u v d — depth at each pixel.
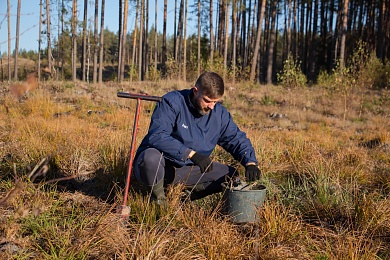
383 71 24.78
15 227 3.07
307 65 45.44
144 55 34.78
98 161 4.98
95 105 13.97
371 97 19.97
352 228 3.55
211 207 3.64
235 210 3.35
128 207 3.40
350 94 20.11
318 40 46.72
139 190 4.02
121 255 2.69
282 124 12.96
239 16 41.44
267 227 3.25
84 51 30.53
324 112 16.95
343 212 3.90
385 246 3.32
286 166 5.75
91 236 2.99
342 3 39.78
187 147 3.38
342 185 4.90
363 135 10.78
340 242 3.13
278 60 63.72
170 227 3.17
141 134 6.93
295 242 3.18
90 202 3.89
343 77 20.39
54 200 3.76
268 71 32.00
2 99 12.16
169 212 3.42
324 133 10.84
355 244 3.14
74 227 3.15
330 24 45.53
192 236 3.10
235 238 3.06
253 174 3.53
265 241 3.13
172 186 3.78
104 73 55.41
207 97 3.37
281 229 3.25
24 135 6.16
